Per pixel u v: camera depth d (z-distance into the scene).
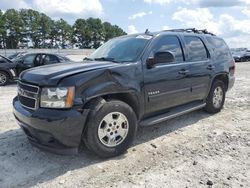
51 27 101.44
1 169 3.93
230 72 6.84
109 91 4.09
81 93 3.85
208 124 5.86
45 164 4.07
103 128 4.08
